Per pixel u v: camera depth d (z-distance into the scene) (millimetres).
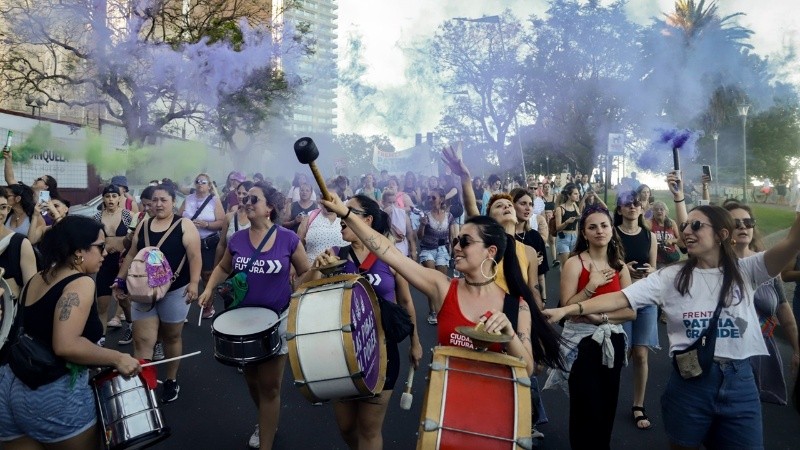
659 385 5621
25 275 3996
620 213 5418
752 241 4660
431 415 2363
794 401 3424
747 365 2971
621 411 4980
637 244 5277
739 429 2924
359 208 3836
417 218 10062
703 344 2967
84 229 2883
